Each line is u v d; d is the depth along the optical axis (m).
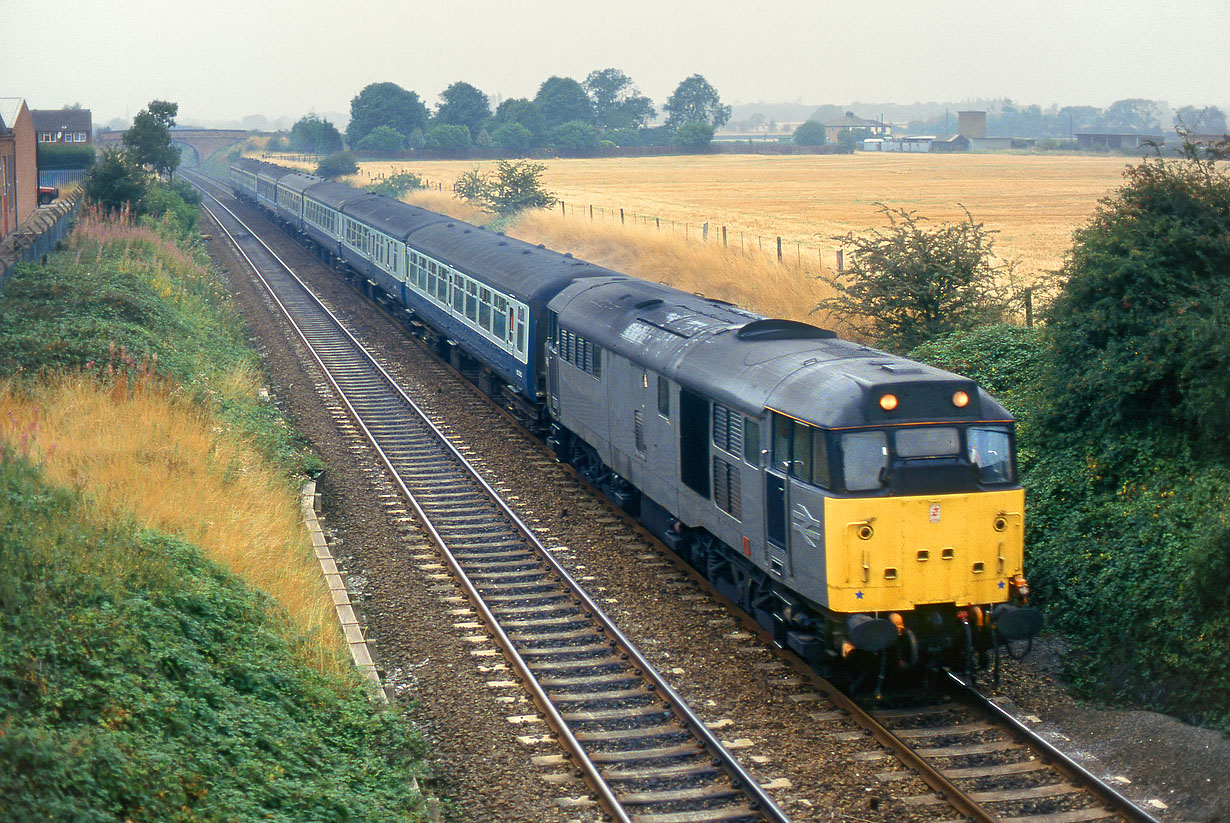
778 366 18.39
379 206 57.47
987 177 155.25
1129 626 17.42
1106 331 21.17
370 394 37.75
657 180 148.38
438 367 42.62
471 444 31.98
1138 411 20.56
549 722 15.89
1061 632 18.86
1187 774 13.95
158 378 28.83
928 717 16.12
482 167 177.38
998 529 16.23
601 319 26.59
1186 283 20.61
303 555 21.38
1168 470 19.41
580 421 27.91
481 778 14.50
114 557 15.38
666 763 14.82
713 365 20.19
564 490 28.00
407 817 12.92
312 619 17.84
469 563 22.86
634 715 16.12
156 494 19.83
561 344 29.38
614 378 25.08
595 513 26.23
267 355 43.22
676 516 22.00
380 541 24.09
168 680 13.51
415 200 102.75
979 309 31.52
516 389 33.41
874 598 15.80
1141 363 19.78
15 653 12.14
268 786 12.31
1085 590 18.61
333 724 14.73
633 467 24.28
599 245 61.88
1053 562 19.59
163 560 16.08
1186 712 15.73
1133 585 17.77
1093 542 19.22
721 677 17.47
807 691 16.92
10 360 27.83
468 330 38.34
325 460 30.12
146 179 78.38
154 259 50.16
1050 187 131.38
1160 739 14.73
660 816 13.42
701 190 126.56
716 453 19.64
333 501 26.81
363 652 17.89
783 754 14.98
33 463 18.36
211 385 31.83
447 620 19.91
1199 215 21.11
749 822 13.34
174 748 12.04
